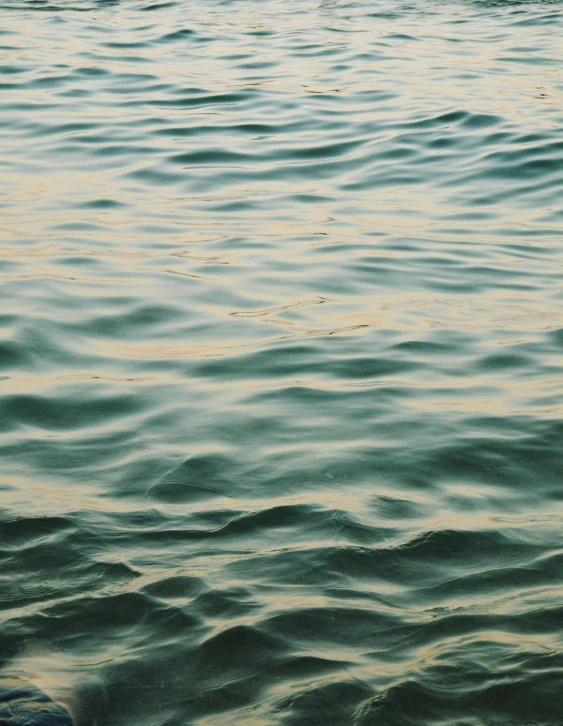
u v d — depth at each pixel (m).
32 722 2.95
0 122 11.05
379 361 5.74
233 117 11.36
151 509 4.17
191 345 5.97
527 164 9.70
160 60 14.01
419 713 3.05
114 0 18.88
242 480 4.41
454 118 11.16
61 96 12.12
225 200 8.87
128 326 6.24
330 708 3.07
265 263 7.37
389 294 6.82
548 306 6.59
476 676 3.19
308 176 9.58
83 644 3.37
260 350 5.89
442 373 5.58
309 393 5.32
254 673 3.22
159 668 3.25
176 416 5.05
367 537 3.96
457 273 7.20
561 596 3.60
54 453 4.66
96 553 3.85
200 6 18.39
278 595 3.60
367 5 18.66
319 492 4.31
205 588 3.62
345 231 8.09
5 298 6.61
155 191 9.08
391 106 11.72
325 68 13.59
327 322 6.34
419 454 4.66
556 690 3.13
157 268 7.24
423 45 15.01
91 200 8.77
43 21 16.55
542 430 4.88
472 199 8.92
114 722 3.03
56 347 5.89
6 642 3.38
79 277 7.03
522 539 3.97
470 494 4.32
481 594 3.62
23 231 7.96
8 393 5.28
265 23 16.75
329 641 3.36
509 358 5.78
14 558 3.82
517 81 12.73
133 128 10.93
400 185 9.32
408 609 3.53
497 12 17.72
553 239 7.91
